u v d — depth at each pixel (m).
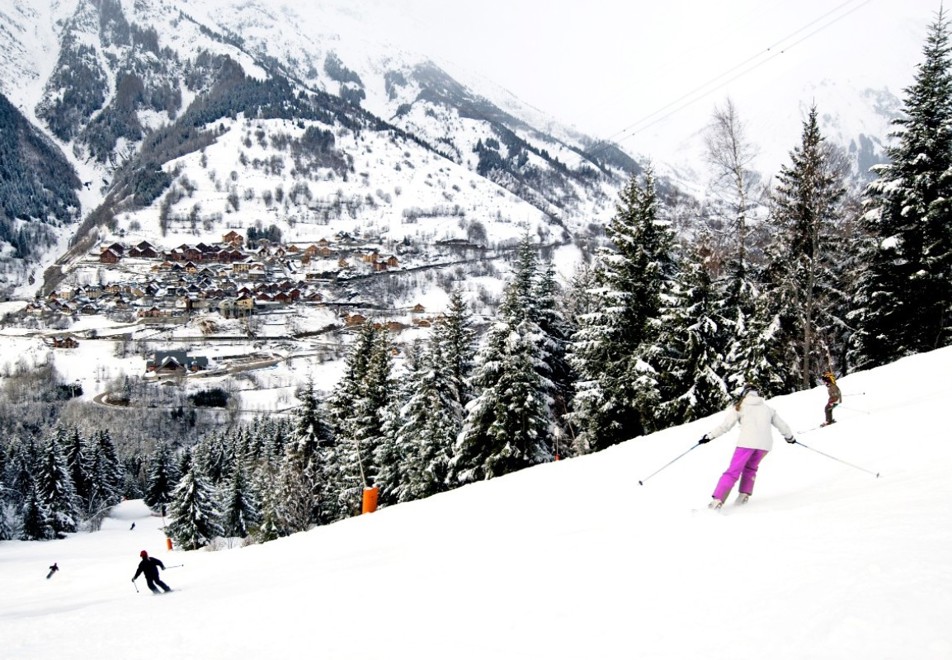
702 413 24.69
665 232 26.92
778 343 25.22
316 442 46.53
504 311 29.00
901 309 26.86
